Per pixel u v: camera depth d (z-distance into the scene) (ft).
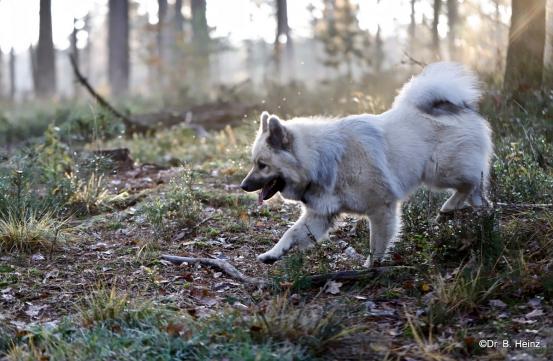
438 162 19.84
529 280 16.60
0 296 17.69
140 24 138.72
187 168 27.63
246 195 26.55
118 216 24.66
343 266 19.40
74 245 21.72
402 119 19.81
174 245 21.89
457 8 70.90
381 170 18.63
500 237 18.10
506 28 44.75
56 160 29.94
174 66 89.35
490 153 21.43
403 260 18.52
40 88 101.86
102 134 38.63
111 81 102.06
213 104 54.13
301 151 18.57
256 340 14.42
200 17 91.25
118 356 13.75
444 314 15.53
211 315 15.89
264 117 19.29
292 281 17.79
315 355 14.07
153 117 51.37
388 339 14.61
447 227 18.95
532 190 21.39
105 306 16.22
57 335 14.99
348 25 74.59
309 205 19.07
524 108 29.43
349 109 44.19
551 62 34.19
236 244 21.81
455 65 21.34
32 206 23.72
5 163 29.35
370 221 19.12
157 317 15.81
